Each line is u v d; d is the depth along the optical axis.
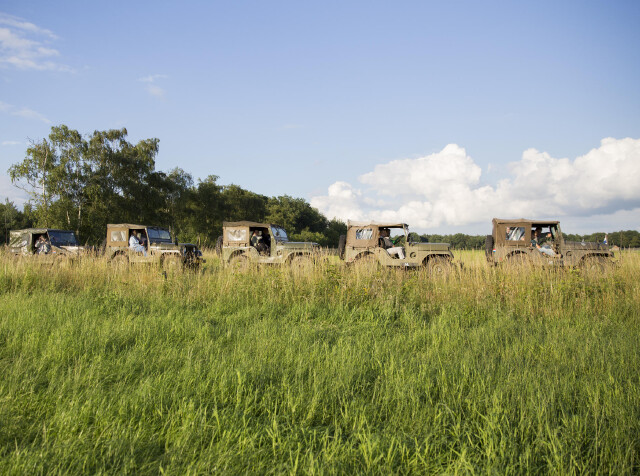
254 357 4.71
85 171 34.69
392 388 3.85
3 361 4.39
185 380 3.88
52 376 3.93
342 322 7.01
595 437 2.93
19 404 3.33
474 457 2.76
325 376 4.11
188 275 9.91
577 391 3.89
